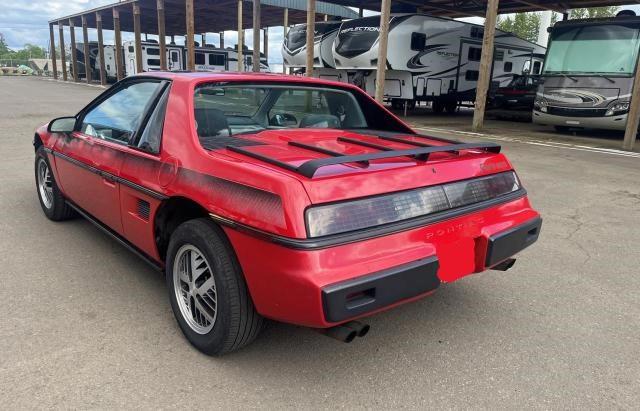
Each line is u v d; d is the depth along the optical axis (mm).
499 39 20859
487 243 2961
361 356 2908
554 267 4352
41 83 38469
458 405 2492
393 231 2510
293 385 2605
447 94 18984
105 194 3746
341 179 2443
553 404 2520
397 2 20891
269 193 2365
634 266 4414
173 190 2900
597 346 3086
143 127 3402
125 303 3404
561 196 6957
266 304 2447
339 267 2305
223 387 2564
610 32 12586
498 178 3223
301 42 19938
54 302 3379
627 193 7227
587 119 13148
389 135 3787
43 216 5215
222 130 3299
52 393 2453
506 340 3129
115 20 31750
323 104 4016
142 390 2510
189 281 2930
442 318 3400
